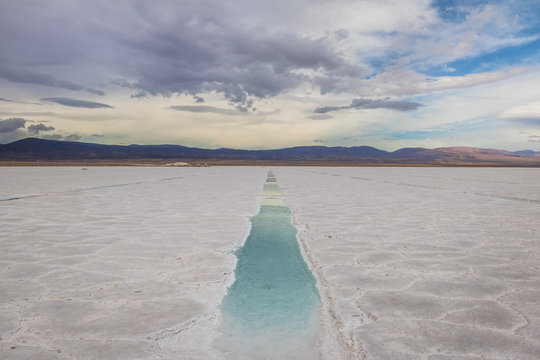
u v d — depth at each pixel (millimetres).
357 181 17797
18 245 4008
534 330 2002
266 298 2521
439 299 2471
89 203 7992
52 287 2688
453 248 3924
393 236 4555
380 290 2652
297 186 13945
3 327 2025
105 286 2721
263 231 4906
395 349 1809
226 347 1853
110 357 1725
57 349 1791
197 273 3062
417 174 29406
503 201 8555
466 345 1844
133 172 29891
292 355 1775
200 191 11391
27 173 25547
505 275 2990
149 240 4301
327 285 2762
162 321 2131
